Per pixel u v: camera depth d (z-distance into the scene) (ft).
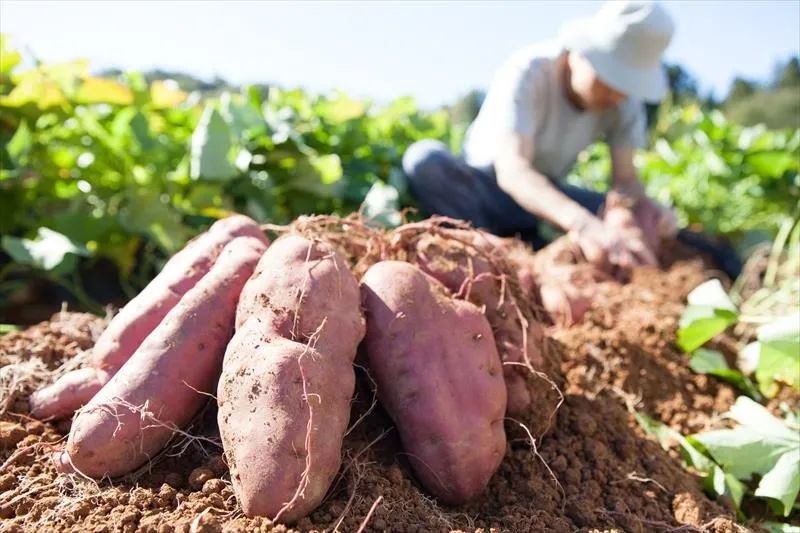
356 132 5.12
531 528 1.74
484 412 1.80
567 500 1.88
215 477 1.73
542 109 3.86
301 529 1.56
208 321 1.80
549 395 2.10
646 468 2.06
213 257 1.99
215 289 1.84
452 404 1.78
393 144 5.43
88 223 3.79
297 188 4.39
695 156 6.40
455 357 1.82
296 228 2.03
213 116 3.97
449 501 1.81
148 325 1.91
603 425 2.16
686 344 2.66
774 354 2.27
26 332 2.34
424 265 2.05
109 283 4.29
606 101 3.83
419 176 4.31
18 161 3.82
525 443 2.01
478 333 1.87
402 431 1.82
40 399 1.97
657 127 6.87
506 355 2.01
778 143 5.95
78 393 1.92
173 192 4.14
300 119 5.16
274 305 1.72
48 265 3.28
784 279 4.09
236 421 1.61
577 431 2.11
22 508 1.66
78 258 3.89
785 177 4.97
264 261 1.81
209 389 1.82
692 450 2.17
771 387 2.62
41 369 2.12
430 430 1.77
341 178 4.74
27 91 3.96
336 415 1.65
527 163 3.56
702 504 1.96
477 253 2.09
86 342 2.29
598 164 7.63
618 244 3.33
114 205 4.13
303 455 1.58
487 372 1.84
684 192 6.39
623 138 4.21
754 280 4.17
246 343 1.68
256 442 1.57
